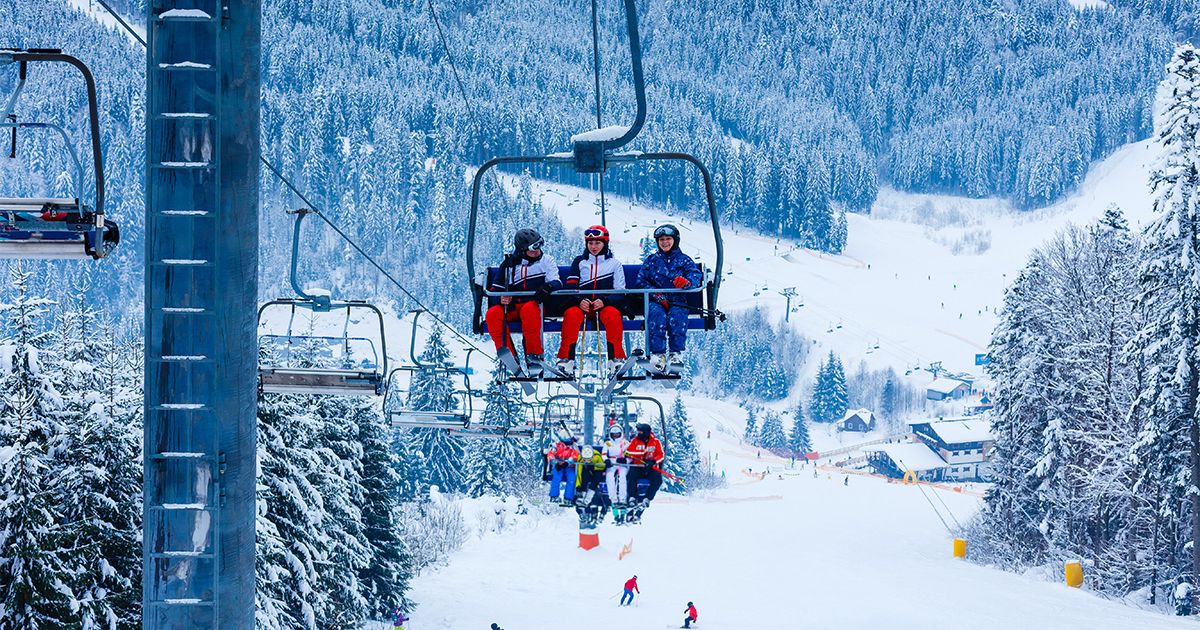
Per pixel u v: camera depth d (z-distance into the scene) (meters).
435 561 50.56
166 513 6.36
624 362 10.79
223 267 6.25
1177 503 39.06
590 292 10.60
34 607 18.50
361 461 35.88
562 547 56.41
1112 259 46.78
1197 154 36.00
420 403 71.44
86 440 19.52
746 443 168.75
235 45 6.25
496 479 74.62
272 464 26.31
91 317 22.47
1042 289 51.22
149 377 6.28
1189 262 35.97
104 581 20.02
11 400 18.58
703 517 72.00
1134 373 44.38
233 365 6.34
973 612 39.16
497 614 39.25
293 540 26.62
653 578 47.66
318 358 29.05
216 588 6.38
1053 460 49.75
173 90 6.18
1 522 18.20
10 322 18.98
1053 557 50.69
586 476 14.67
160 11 6.21
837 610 39.97
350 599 31.56
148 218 6.23
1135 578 43.94
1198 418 37.19
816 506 81.62
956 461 138.00
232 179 6.27
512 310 11.15
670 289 10.52
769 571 49.88
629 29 7.23
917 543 63.09
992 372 55.25
